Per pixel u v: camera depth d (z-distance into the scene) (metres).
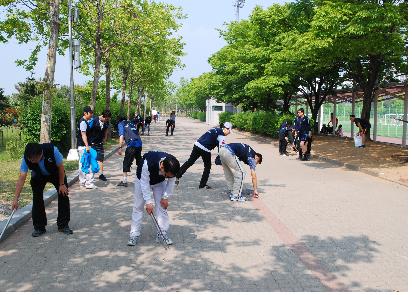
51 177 6.16
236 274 4.80
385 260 5.31
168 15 23.97
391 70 23.61
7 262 5.14
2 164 13.23
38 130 16.39
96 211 7.73
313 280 4.65
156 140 26.64
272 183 10.98
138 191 5.80
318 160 16.47
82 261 5.19
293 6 23.94
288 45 19.23
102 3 19.80
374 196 9.33
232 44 33.31
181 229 6.63
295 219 7.28
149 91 51.75
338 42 15.22
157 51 24.52
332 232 6.52
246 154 8.82
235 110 54.41
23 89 30.64
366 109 22.28
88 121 10.02
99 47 20.31
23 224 6.80
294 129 17.95
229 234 6.37
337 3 14.22
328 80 27.03
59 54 18.45
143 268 4.97
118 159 16.03
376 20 13.59
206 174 10.03
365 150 18.30
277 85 25.28
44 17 15.05
